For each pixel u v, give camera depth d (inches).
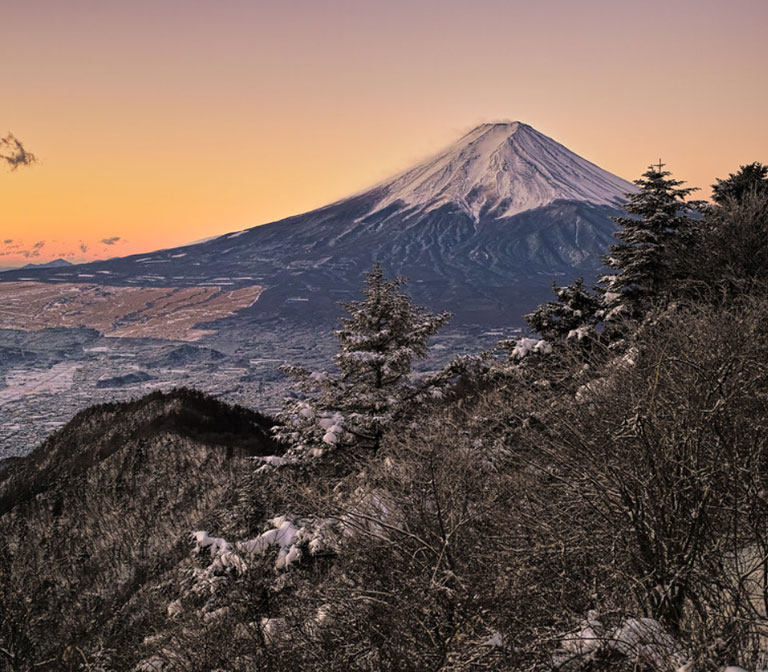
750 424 185.2
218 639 271.0
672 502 178.2
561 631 170.2
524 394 286.4
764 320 244.5
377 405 567.2
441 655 182.9
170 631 299.3
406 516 232.7
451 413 346.6
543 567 190.1
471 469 252.2
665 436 186.7
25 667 464.8
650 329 279.7
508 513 221.1
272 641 238.4
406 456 267.0
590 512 200.7
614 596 179.0
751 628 156.6
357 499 255.0
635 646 152.3
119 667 319.3
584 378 285.7
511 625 182.1
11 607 512.1
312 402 612.7
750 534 178.1
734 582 173.2
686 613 169.9
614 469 188.2
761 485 174.2
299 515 333.4
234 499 429.4
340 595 226.2
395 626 200.5
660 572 172.6
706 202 729.6
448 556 202.2
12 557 1079.6
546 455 231.8
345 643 212.5
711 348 222.4
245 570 297.6
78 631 517.3
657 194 661.3
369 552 229.3
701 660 140.6
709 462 176.2
